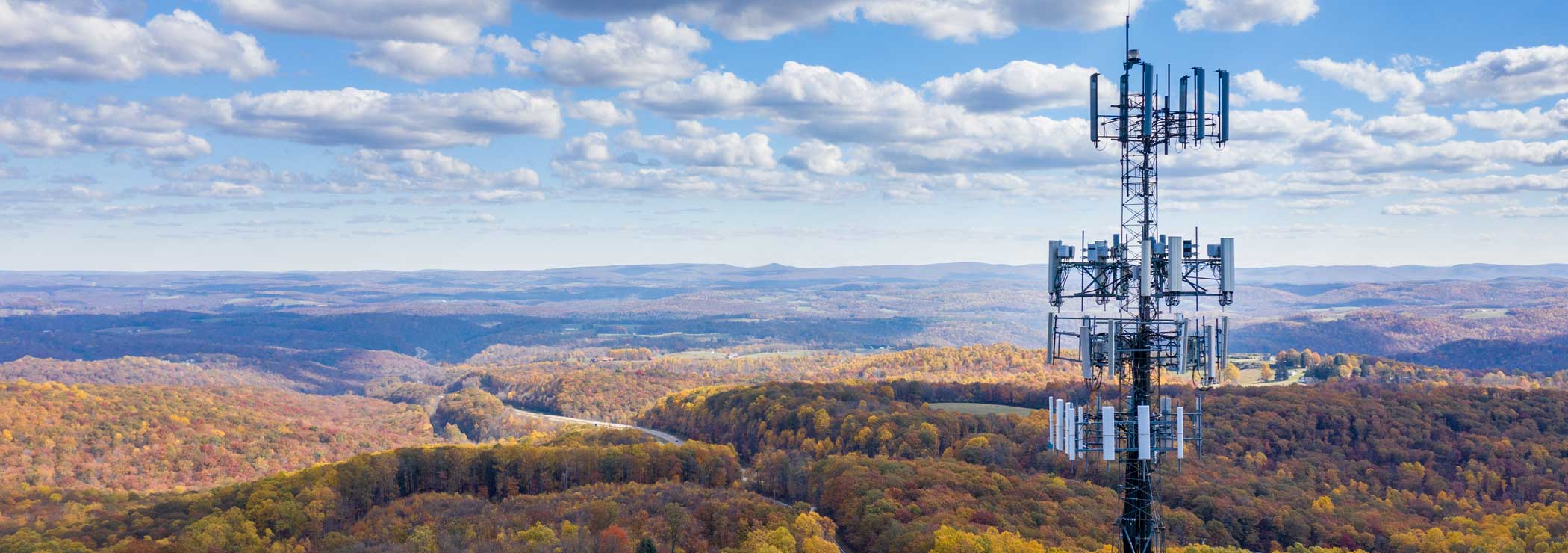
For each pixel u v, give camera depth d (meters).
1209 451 161.12
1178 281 38.84
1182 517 118.62
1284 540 120.25
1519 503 149.88
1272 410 181.12
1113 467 139.00
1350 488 152.12
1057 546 104.19
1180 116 39.16
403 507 139.50
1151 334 39.31
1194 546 107.38
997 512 116.56
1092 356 40.06
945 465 147.00
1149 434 39.03
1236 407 183.38
